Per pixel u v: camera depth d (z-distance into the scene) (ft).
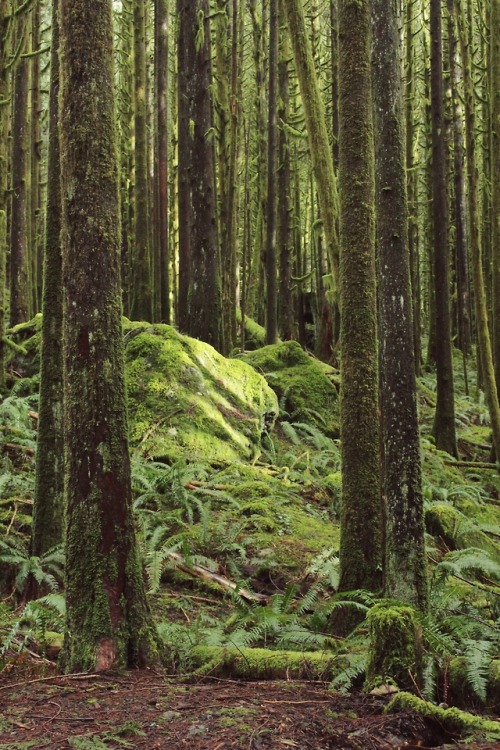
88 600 11.31
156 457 24.35
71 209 11.87
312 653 11.68
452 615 13.39
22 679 11.00
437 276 36.91
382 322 12.59
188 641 13.03
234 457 26.81
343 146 15.19
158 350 27.96
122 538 11.62
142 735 8.04
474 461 39.22
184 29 36.35
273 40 42.09
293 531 20.61
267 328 42.42
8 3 24.89
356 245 14.98
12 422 24.73
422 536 12.09
